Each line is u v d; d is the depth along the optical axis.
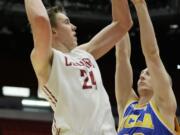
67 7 13.17
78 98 3.00
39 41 2.98
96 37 3.48
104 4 13.43
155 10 13.50
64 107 2.98
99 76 3.18
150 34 4.09
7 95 14.84
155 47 4.11
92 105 3.00
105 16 13.48
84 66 3.13
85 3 13.38
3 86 14.84
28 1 3.06
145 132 4.15
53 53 3.07
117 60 4.66
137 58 14.60
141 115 4.27
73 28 3.36
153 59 4.12
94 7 13.45
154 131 4.12
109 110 3.07
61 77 3.02
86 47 3.42
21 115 14.41
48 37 2.99
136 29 13.52
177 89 14.88
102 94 3.10
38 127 14.36
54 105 3.06
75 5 13.28
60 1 12.47
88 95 3.02
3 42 14.87
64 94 2.98
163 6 13.43
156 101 4.21
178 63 14.94
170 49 14.88
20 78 15.02
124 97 4.60
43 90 3.13
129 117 4.35
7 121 14.23
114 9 3.50
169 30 14.14
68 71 3.05
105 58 15.38
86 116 2.97
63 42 3.27
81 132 2.93
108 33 3.48
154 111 4.19
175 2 13.24
